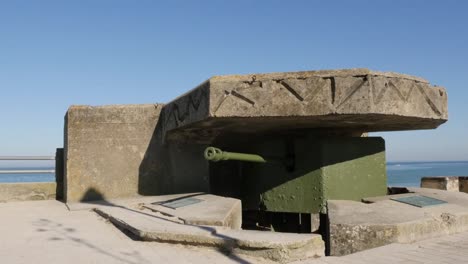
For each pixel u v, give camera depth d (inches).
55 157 429.4
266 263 174.1
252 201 349.7
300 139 311.1
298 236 191.3
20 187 397.1
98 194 368.5
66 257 177.2
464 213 247.9
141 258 175.8
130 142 378.9
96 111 375.6
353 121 270.1
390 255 186.9
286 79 247.8
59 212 310.2
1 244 202.1
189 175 375.2
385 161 321.1
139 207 306.7
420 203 263.0
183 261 172.1
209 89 258.8
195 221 231.3
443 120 283.1
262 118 256.4
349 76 238.4
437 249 199.0
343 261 177.2
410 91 254.5
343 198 301.4
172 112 337.4
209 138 359.6
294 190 311.3
